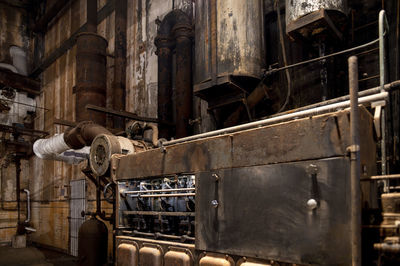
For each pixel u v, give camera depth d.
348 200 2.43
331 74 4.79
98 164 5.18
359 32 4.74
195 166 3.61
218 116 6.04
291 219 2.72
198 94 5.62
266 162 2.96
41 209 13.21
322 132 2.63
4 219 13.16
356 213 2.30
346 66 4.80
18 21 14.95
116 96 9.39
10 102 13.85
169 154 3.99
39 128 14.18
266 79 5.68
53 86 13.45
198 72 5.49
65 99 12.45
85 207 10.10
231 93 5.53
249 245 2.98
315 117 2.70
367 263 2.47
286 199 2.78
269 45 5.87
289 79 5.08
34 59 15.02
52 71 13.66
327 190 2.54
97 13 11.25
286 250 2.72
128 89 9.52
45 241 12.70
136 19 9.55
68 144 7.29
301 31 4.52
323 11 4.15
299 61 5.30
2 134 13.41
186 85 7.17
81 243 5.91
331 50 4.84
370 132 2.92
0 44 14.20
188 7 7.86
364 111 2.81
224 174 3.29
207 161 3.48
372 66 4.55
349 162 2.46
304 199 2.66
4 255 10.80
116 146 5.09
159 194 4.10
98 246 5.89
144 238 4.32
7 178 13.52
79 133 7.01
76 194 10.75
